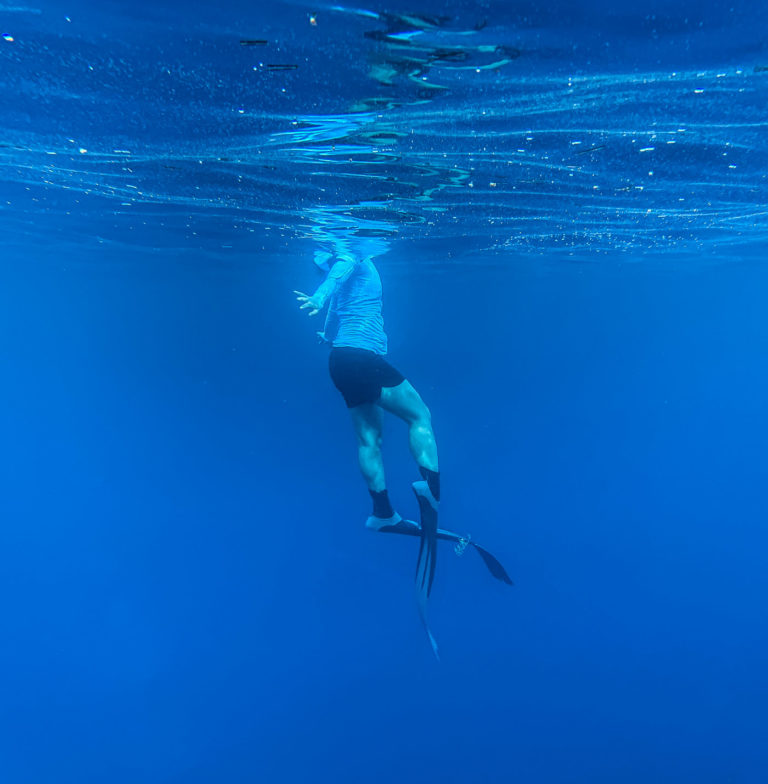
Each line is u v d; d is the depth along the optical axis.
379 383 6.08
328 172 8.44
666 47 4.32
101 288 35.41
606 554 20.50
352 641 15.80
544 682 13.90
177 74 4.91
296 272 25.23
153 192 10.13
